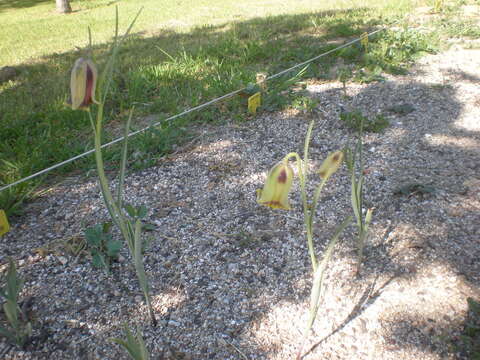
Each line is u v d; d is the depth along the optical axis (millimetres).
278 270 478
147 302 407
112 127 832
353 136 749
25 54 1473
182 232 542
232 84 938
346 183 624
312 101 846
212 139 768
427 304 420
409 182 607
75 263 500
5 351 398
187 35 1556
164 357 389
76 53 1410
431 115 803
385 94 909
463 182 598
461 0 1779
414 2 1820
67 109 865
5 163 679
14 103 948
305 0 2338
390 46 1178
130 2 2934
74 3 3090
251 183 638
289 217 562
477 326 384
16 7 3174
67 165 690
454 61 1076
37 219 578
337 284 453
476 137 716
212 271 481
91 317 431
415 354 374
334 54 1152
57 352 396
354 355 378
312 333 402
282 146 735
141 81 983
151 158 704
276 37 1391
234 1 2541
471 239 495
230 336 405
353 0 2137
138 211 544
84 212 588
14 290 385
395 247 496
